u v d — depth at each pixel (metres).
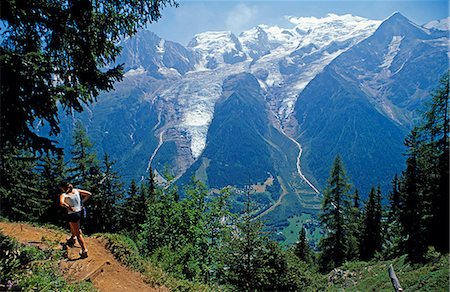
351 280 22.91
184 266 15.80
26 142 6.45
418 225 25.27
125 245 13.09
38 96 6.23
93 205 34.53
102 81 7.70
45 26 6.71
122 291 10.21
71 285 8.45
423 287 13.83
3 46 6.31
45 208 27.83
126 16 7.62
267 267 18.81
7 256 7.74
